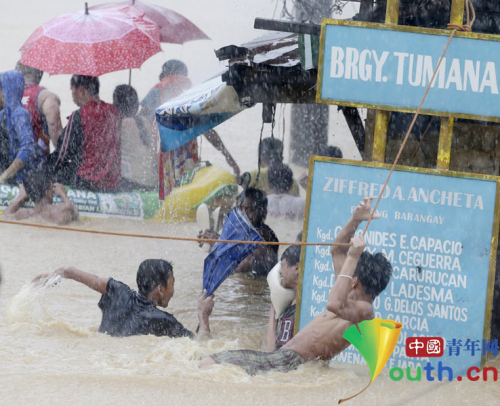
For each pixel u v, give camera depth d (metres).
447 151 18.28
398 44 17.95
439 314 18.05
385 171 18.23
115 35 39.62
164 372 16.59
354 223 17.39
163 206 37.12
